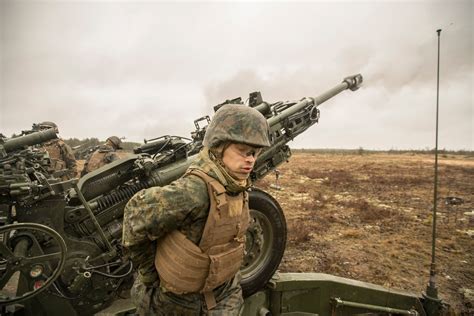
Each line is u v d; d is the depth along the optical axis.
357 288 3.81
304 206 9.92
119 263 2.95
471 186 14.23
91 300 2.84
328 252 6.31
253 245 3.29
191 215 1.67
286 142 4.34
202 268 1.72
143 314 1.98
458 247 6.88
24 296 2.36
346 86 5.43
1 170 2.54
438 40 3.70
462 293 5.11
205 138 1.74
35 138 3.19
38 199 2.57
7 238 2.49
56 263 2.66
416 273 5.68
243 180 1.76
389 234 7.55
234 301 2.03
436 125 3.95
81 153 10.77
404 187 13.90
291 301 3.54
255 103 3.99
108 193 3.09
